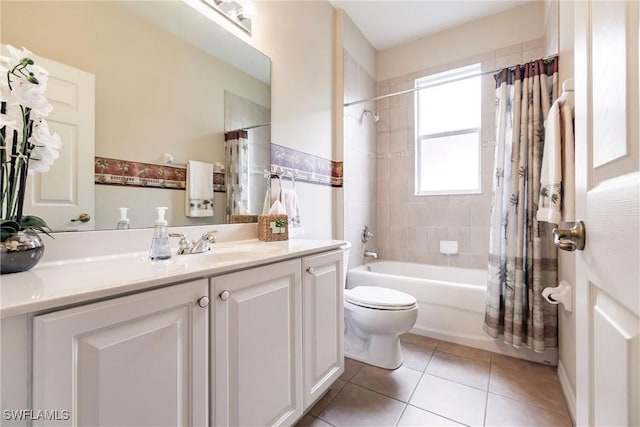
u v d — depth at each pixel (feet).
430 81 9.64
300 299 4.08
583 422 2.33
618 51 1.78
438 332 7.18
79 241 3.31
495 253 6.42
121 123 3.74
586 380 2.28
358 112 9.08
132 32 3.87
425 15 8.50
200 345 2.78
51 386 1.92
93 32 3.50
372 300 5.84
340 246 5.09
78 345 2.03
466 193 8.87
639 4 1.54
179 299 2.61
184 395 2.66
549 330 5.93
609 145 1.90
